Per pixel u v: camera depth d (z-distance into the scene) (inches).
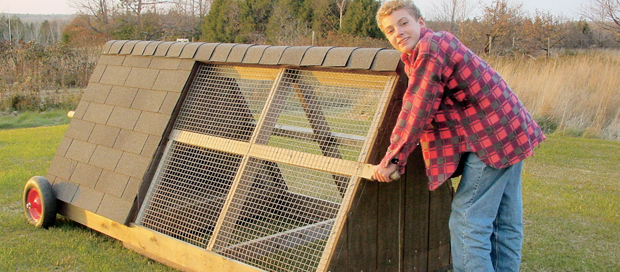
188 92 159.5
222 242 132.5
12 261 145.5
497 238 109.5
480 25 737.0
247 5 1123.3
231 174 157.2
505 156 99.0
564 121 385.4
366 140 112.9
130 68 179.3
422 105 94.1
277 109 139.6
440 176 103.7
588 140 339.6
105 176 160.6
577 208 193.6
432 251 134.5
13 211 194.1
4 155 300.4
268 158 130.5
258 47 146.8
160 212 149.8
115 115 171.6
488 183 101.5
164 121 155.6
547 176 244.2
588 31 845.8
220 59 153.1
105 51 194.2
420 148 125.9
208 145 144.3
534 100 410.3
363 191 112.2
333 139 135.4
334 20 1000.2
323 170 117.8
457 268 106.7
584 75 427.8
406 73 106.0
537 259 148.2
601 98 386.6
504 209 107.7
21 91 557.9
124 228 150.7
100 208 154.7
